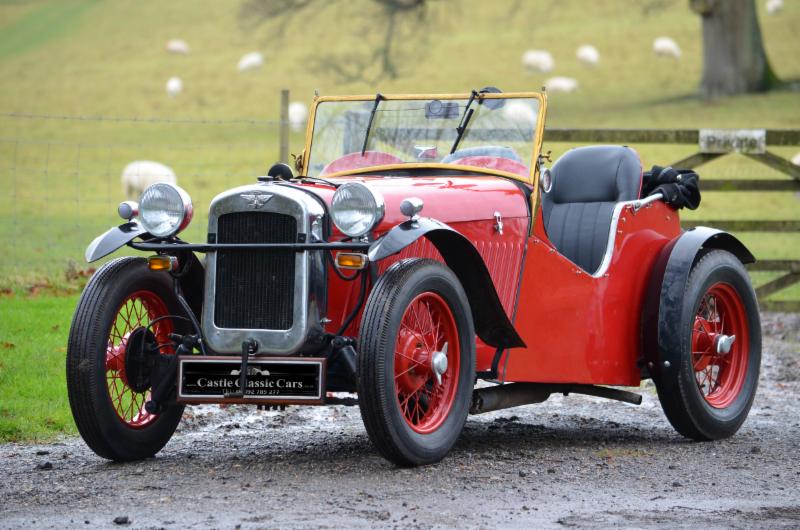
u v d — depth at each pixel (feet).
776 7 261.03
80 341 27.89
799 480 27.55
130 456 28.86
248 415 36.81
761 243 91.71
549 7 283.79
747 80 205.36
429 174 32.81
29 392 36.83
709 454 31.12
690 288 33.27
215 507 23.91
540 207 31.68
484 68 240.53
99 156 165.58
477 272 28.40
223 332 27.81
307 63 250.98
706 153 62.90
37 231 97.55
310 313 27.37
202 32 286.46
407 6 200.44
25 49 284.61
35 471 27.86
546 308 31.58
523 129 32.37
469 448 31.12
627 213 33.65
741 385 34.88
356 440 32.37
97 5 324.19
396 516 23.12
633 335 34.01
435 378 27.63
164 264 28.50
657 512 23.95
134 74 250.57
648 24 269.85
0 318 49.03
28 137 188.96
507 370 30.60
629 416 38.06
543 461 29.45
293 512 23.39
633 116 186.80
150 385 29.27
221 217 28.04
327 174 33.94
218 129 196.34
